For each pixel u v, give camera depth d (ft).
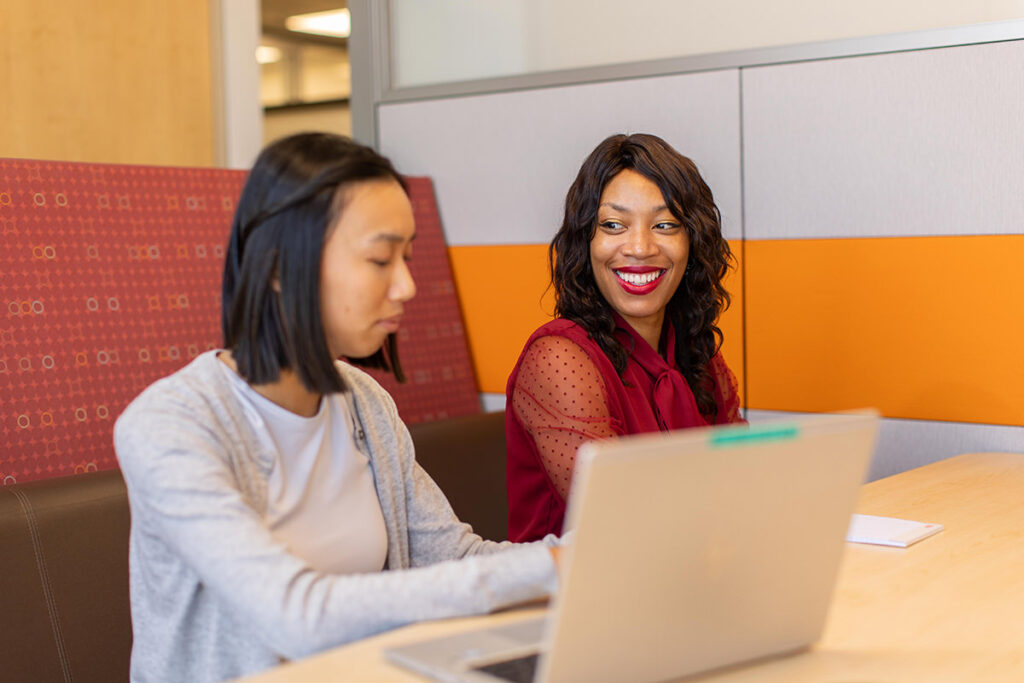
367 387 5.15
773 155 9.16
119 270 8.69
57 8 10.68
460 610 3.97
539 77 10.41
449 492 9.24
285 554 3.94
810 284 9.06
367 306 4.26
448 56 11.07
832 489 3.63
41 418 7.97
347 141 4.36
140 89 11.34
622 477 3.10
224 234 9.51
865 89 8.70
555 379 6.40
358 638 3.88
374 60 11.48
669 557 3.30
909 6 8.56
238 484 4.28
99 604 6.56
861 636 4.04
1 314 7.91
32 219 8.24
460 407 10.85
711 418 7.49
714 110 9.43
